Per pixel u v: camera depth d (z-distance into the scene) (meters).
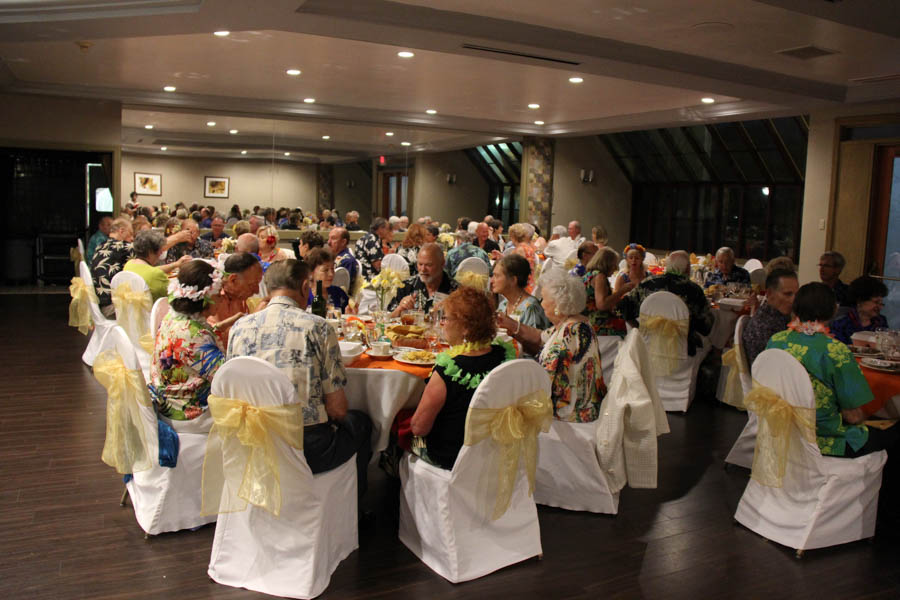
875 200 8.49
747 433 3.92
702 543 3.15
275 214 10.91
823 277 5.44
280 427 2.49
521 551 2.93
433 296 4.32
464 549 2.77
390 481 3.73
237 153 10.59
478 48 5.91
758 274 7.54
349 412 3.02
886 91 7.80
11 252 10.32
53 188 10.35
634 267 5.71
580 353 3.36
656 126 10.90
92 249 7.64
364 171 11.62
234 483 2.56
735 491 3.73
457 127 11.91
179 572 2.77
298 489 2.61
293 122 10.88
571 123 12.31
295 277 2.78
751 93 7.62
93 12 4.92
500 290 3.89
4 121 9.06
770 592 2.76
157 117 10.06
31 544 2.94
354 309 4.32
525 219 13.34
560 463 3.44
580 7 5.21
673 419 4.99
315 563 2.62
